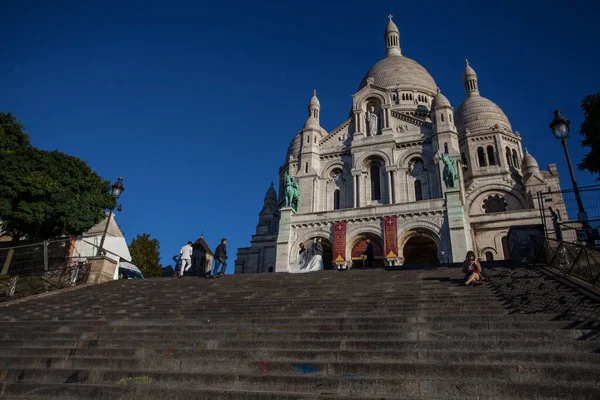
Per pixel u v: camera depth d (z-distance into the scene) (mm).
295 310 14141
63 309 17094
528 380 8078
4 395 9391
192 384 9156
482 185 50031
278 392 8289
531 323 10633
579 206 17203
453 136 40875
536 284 14766
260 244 52906
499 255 41812
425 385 8047
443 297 14336
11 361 11109
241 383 8914
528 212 42469
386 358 9492
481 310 12188
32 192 28297
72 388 9195
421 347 9945
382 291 15938
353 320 12180
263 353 10180
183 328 12695
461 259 31250
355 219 35969
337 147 46031
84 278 23516
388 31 72688
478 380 8047
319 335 11117
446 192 34094
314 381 8586
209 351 10469
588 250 14430
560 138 17844
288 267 36125
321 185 44812
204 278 23500
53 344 12352
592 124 22875
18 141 31516
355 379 8445
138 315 15117
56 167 30984
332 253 36469
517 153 54031
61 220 29219
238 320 13133
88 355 11289
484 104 57531
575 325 10273
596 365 8391
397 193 40812
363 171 43062
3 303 18609
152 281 23172
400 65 62969
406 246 39656
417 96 59250
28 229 29312
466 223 36781
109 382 9672
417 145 42500
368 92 46594
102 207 32625
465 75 64312
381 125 44875
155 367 10227
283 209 38500
